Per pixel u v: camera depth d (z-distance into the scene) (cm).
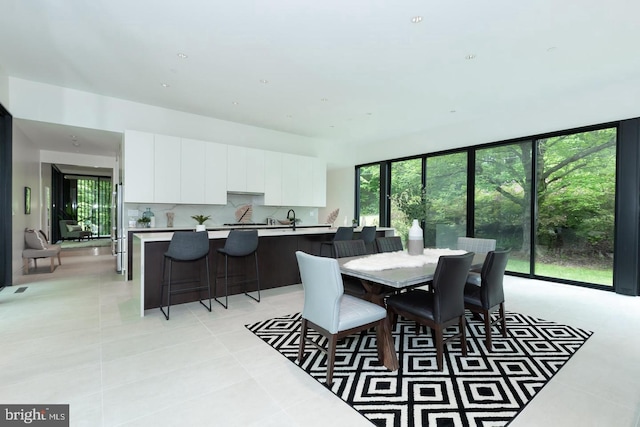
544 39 307
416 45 322
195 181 547
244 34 304
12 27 294
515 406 185
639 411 180
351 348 260
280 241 459
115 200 699
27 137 547
